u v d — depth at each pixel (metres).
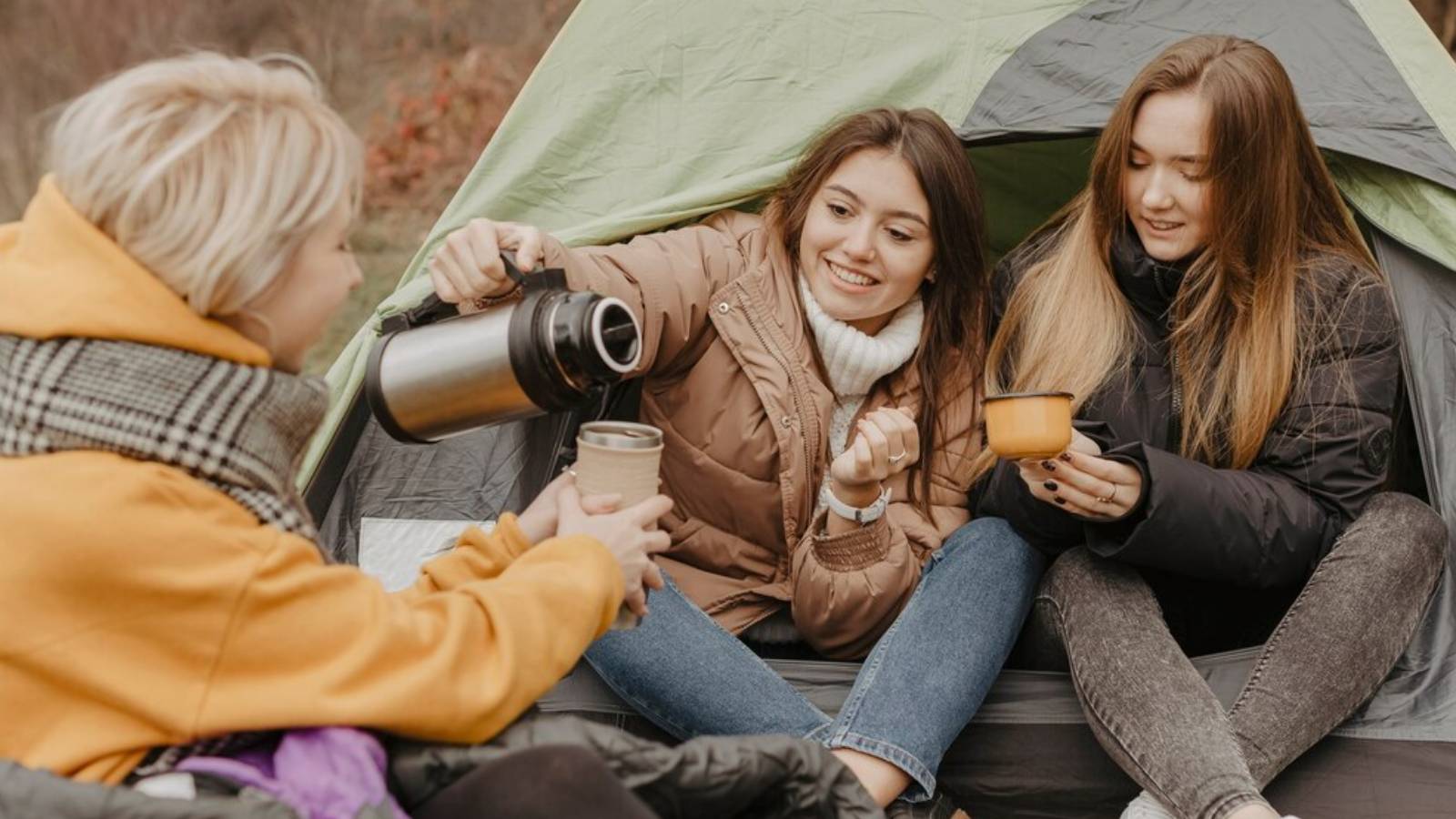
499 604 1.51
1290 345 2.24
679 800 1.51
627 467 1.73
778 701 2.09
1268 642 2.08
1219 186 2.21
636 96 2.72
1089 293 2.32
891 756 1.97
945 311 2.38
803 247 2.32
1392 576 2.10
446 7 6.61
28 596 1.32
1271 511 2.13
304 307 1.44
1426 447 2.35
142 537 1.32
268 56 1.52
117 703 1.35
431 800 1.44
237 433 1.38
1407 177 2.48
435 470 2.47
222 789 1.35
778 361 2.30
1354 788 2.03
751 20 2.75
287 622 1.38
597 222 2.59
